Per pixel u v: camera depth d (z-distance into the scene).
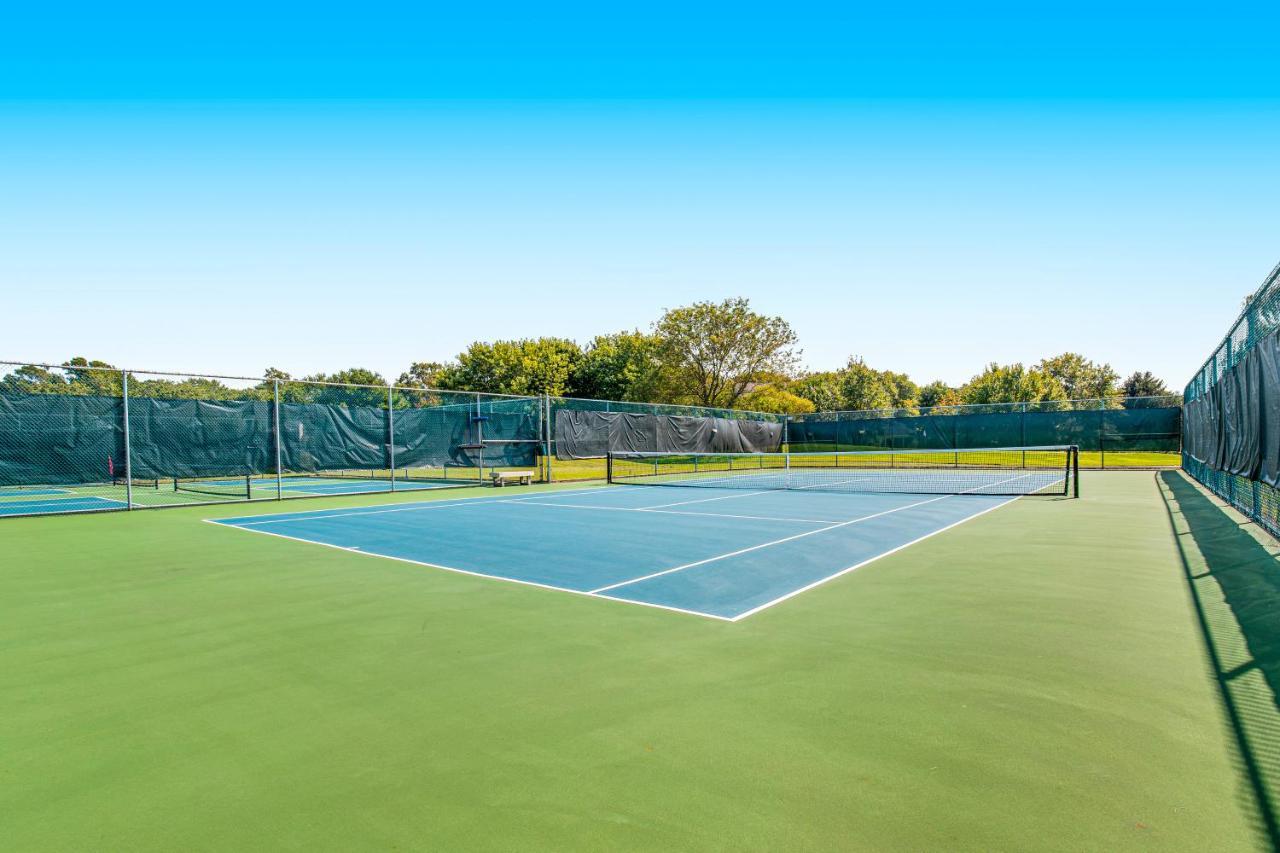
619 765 2.83
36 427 12.20
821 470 27.33
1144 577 6.40
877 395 60.12
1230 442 10.35
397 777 2.76
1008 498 14.64
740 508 12.93
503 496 15.86
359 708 3.45
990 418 27.45
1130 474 21.94
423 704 3.48
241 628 4.87
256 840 2.34
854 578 6.41
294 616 5.18
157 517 11.69
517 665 4.05
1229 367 10.95
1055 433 26.39
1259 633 4.59
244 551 8.12
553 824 2.41
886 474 24.25
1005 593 5.78
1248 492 10.42
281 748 3.02
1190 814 2.43
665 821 2.42
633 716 3.31
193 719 3.34
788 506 13.27
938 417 28.50
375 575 6.68
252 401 14.54
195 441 13.76
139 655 4.30
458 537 9.19
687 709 3.38
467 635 4.66
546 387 44.28
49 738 3.15
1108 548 8.02
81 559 7.63
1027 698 3.48
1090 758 2.85
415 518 11.38
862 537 9.02
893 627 4.77
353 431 16.14
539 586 6.16
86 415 12.61
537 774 2.77
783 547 8.22
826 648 4.31
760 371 44.56
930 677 3.79
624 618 5.06
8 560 7.57
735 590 5.96
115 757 2.96
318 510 12.74
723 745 2.99
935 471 26.03
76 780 2.77
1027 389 54.19
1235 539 8.59
